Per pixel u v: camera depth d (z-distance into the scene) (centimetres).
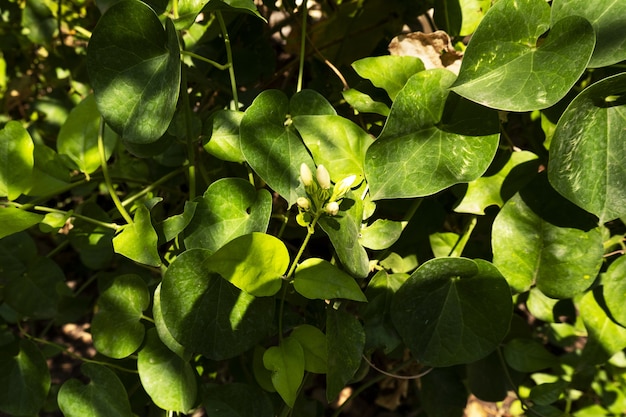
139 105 43
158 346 48
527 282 47
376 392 75
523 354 54
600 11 41
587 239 46
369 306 48
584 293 52
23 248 54
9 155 45
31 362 52
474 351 46
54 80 78
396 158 44
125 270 61
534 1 41
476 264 44
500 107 40
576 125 41
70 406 49
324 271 43
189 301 43
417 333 46
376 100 50
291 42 64
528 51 42
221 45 58
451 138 44
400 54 50
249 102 57
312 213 42
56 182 49
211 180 56
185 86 47
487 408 75
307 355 44
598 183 42
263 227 44
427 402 60
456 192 50
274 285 42
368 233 46
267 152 45
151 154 52
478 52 41
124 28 43
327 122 45
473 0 51
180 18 45
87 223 50
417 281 45
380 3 62
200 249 42
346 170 45
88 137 50
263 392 48
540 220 46
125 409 48
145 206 45
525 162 50
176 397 47
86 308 60
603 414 66
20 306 55
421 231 54
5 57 79
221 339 44
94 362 49
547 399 53
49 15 74
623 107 42
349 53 63
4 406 52
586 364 53
